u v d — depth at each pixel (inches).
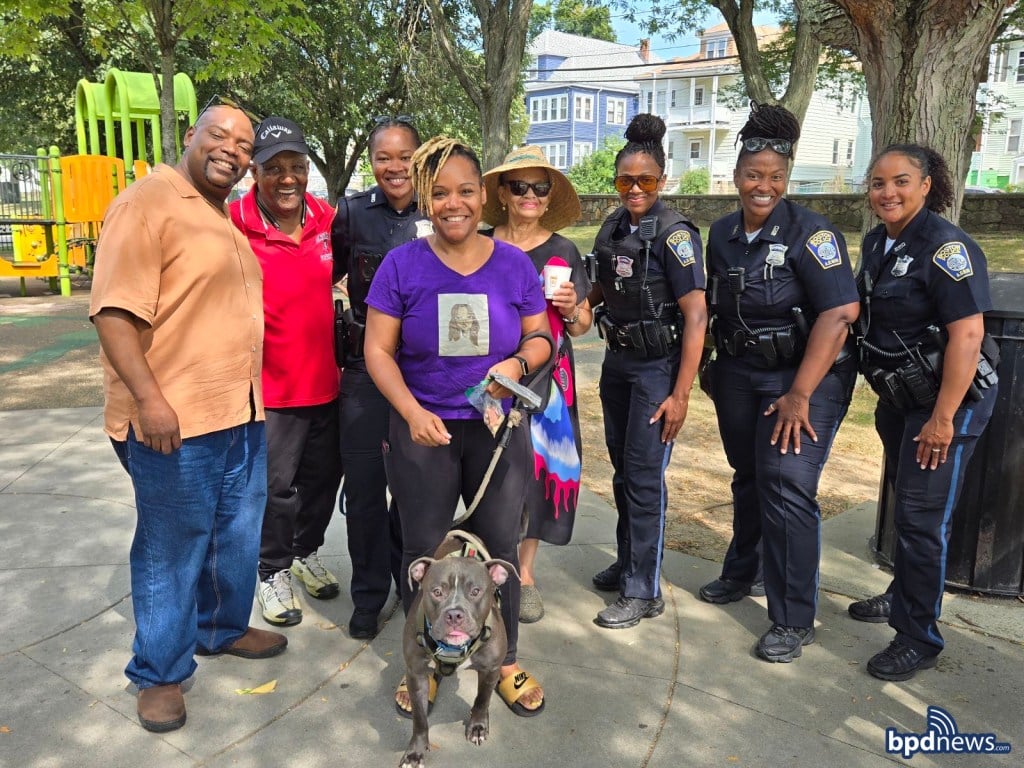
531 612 144.9
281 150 129.7
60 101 900.0
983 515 150.0
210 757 108.6
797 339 131.0
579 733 113.7
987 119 1252.5
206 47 733.9
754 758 108.6
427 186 107.8
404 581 118.5
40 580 156.0
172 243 107.4
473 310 110.8
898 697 122.3
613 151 1541.6
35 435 248.7
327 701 121.5
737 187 131.6
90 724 114.6
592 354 376.2
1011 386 144.4
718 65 1736.0
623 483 153.9
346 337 139.3
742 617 146.9
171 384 110.2
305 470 149.1
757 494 145.3
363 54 797.9
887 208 126.6
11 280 660.1
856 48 259.3
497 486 115.5
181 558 115.2
